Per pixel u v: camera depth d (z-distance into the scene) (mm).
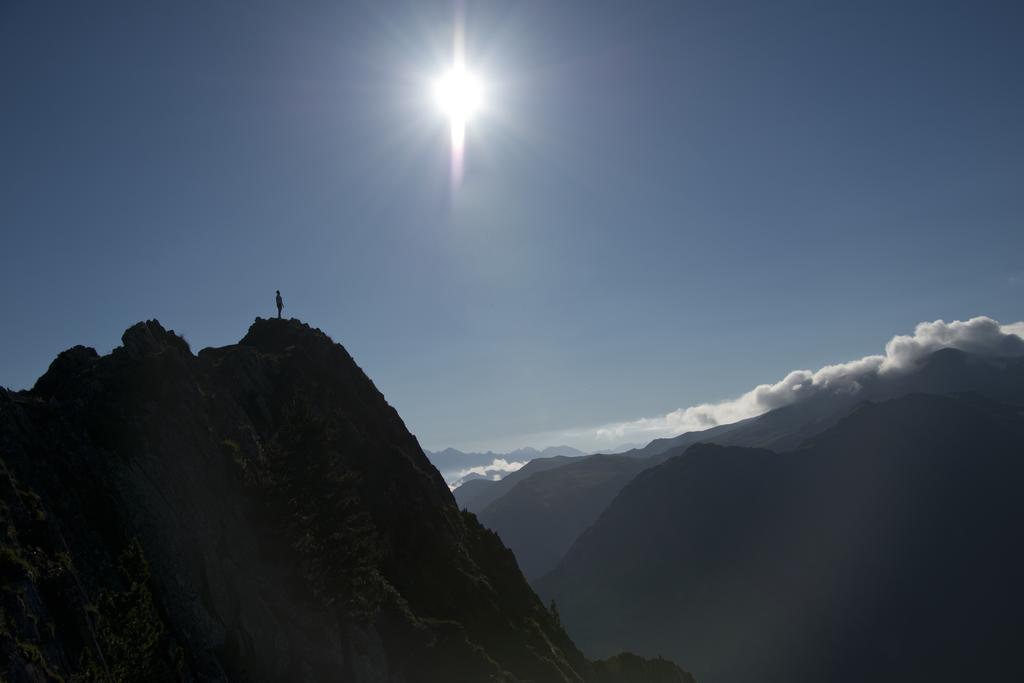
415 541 74562
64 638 34812
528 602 89688
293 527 53188
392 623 60219
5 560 34125
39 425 46812
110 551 43156
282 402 72625
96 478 46281
